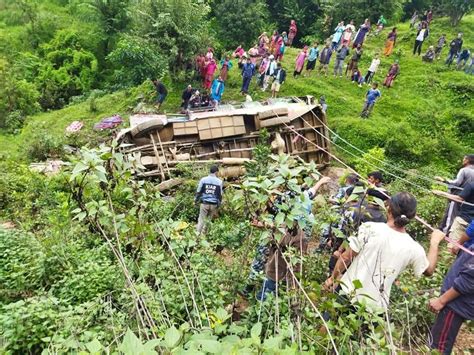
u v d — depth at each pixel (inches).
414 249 113.6
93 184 117.3
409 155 534.3
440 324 131.6
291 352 62.8
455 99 681.0
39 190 340.2
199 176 395.9
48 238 227.1
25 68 908.0
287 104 489.7
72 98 852.6
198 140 445.4
